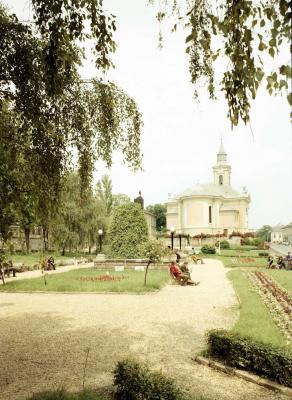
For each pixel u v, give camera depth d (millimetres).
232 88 3562
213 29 3566
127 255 26516
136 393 4508
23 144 5641
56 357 6766
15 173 5570
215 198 69938
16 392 5219
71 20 4484
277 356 5441
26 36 5172
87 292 14828
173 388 4477
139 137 6363
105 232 40781
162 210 104000
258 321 8750
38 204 5781
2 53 5070
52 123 5750
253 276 20562
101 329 8836
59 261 31844
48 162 5672
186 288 16375
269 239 177500
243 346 5914
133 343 7637
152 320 9789
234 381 5590
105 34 4500
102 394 5090
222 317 10156
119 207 27547
